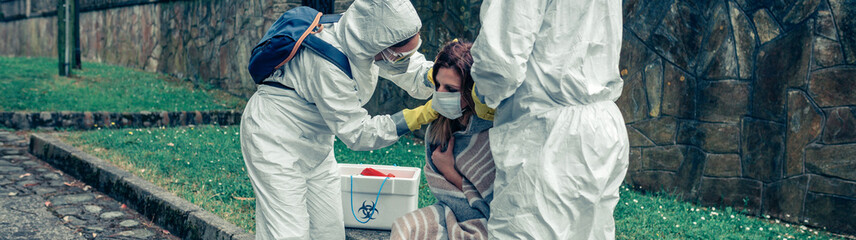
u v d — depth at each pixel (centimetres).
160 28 1262
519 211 221
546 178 219
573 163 222
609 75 234
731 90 482
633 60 544
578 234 229
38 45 1900
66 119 793
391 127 268
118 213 479
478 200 248
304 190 291
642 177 542
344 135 271
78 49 1245
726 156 489
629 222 422
